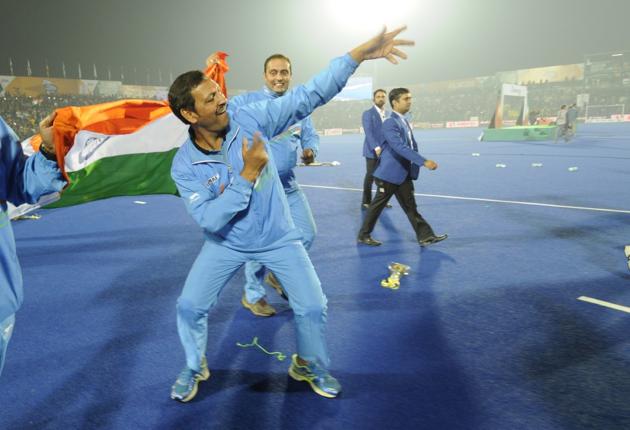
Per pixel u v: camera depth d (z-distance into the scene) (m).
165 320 3.63
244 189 2.00
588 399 2.44
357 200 8.38
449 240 5.49
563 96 36.59
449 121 40.03
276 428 2.31
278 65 3.49
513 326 3.28
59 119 1.89
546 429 2.23
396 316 3.53
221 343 3.20
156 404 2.55
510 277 4.21
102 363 3.00
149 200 9.02
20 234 6.59
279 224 2.30
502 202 7.47
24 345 3.28
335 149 21.53
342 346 3.10
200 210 2.11
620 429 2.21
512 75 37.69
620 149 15.00
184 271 4.81
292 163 3.43
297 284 2.33
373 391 2.59
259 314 3.62
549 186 8.79
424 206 7.46
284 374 2.80
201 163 2.14
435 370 2.77
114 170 2.91
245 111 2.24
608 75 35.06
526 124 24.83
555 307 3.55
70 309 3.90
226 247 2.33
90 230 6.72
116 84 33.28
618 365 2.74
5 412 2.52
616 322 3.27
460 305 3.67
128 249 5.67
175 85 2.00
